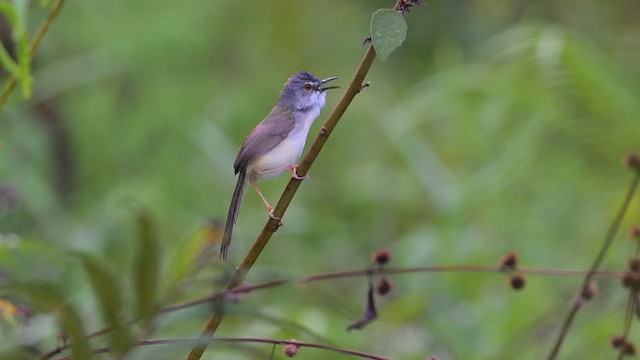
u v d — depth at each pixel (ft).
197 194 45.55
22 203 39.09
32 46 23.04
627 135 39.42
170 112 48.29
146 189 43.24
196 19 51.21
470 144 42.75
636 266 23.45
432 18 53.31
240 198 27.99
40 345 19.57
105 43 48.93
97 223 38.01
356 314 23.98
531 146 40.60
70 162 46.34
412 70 53.42
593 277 29.19
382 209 46.37
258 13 55.01
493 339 35.60
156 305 14.61
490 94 40.98
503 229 39.29
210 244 22.45
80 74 47.83
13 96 42.45
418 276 38.06
